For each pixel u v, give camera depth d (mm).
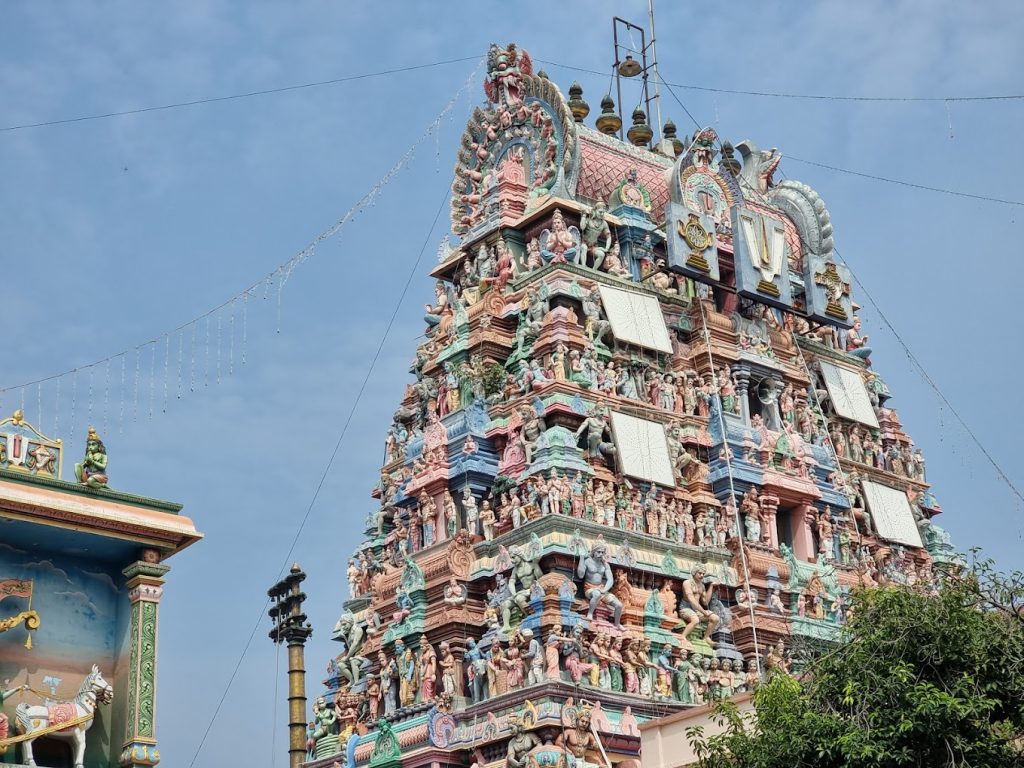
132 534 40312
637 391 73500
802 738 42406
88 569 40750
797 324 82562
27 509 38844
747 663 68250
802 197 84125
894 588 44625
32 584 39719
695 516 71688
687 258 75000
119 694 39969
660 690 64875
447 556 68000
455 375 74500
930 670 42281
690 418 73500
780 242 78812
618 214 77312
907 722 40406
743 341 77125
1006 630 42656
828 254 82312
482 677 65062
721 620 68625
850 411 81375
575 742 60594
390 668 69000
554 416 69750
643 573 67688
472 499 69938
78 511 39469
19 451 40188
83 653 39969
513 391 72000
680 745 55438
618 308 73562
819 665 44594
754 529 72188
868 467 81125
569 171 76562
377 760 65250
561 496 66812
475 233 77875
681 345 76250
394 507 75000
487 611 66438
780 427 76688
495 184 78375
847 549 76500
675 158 84375
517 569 65688
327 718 73625
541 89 78562
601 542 66188
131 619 40250
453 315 77312
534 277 74562
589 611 65000
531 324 73062
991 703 40656
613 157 80000
